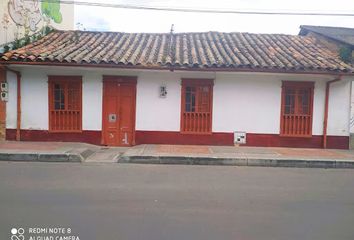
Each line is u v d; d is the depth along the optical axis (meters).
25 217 5.25
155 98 12.47
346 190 7.31
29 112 12.43
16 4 13.29
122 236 4.62
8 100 12.38
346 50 12.66
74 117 12.54
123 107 12.52
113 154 11.17
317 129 12.58
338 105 12.53
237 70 11.45
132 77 12.40
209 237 4.64
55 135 12.48
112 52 12.63
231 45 14.10
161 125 12.52
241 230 4.92
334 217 5.54
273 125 12.51
